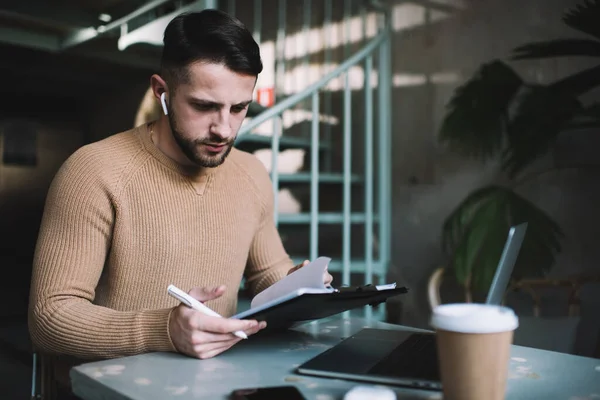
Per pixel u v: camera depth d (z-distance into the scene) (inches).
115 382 30.3
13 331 142.8
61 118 185.3
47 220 43.9
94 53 122.6
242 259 52.1
